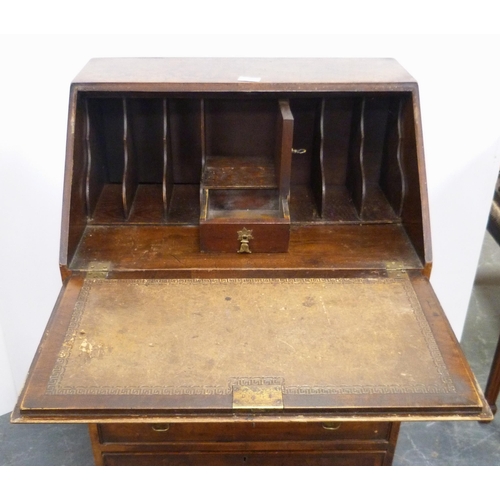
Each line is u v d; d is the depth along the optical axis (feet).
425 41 5.98
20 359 7.40
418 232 4.95
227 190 5.26
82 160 5.03
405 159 5.17
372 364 4.06
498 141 6.47
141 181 5.79
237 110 5.42
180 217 5.34
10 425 7.39
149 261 4.91
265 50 6.02
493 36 5.92
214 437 4.77
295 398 3.82
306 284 4.77
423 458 7.02
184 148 5.61
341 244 5.16
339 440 4.83
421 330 4.34
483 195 6.84
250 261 4.96
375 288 4.73
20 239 6.56
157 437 4.76
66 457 7.00
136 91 4.77
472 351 8.78
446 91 6.22
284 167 4.86
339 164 5.79
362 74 5.11
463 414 3.84
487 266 11.03
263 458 4.94
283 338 4.25
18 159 6.09
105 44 5.82
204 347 4.17
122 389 3.86
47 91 5.86
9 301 6.93
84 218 5.21
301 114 5.48
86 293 4.61
